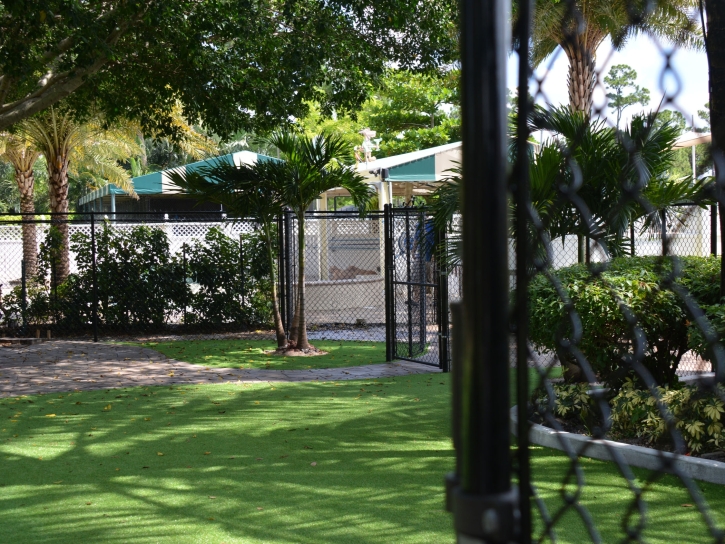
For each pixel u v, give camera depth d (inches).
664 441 197.2
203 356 425.7
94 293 489.7
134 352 440.1
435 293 386.3
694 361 300.8
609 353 216.1
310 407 284.2
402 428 246.2
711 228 314.3
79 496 178.1
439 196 308.3
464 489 32.3
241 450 220.7
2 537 150.5
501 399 31.6
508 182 33.6
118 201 1108.5
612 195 225.6
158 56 424.2
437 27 451.5
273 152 1489.9
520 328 35.1
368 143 778.8
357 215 475.8
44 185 1695.4
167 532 152.1
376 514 161.0
